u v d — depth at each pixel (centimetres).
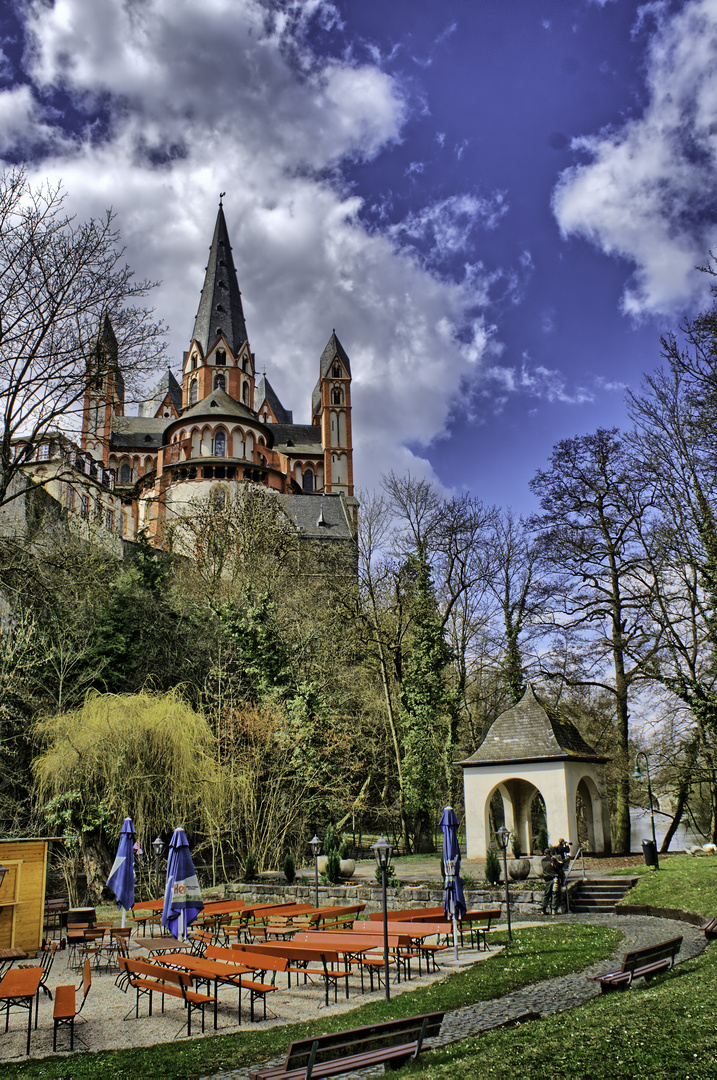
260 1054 902
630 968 995
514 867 2200
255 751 2875
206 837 2711
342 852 2667
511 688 3978
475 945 1559
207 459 7756
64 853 2388
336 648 4231
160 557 4222
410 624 4025
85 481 2505
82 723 2403
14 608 2870
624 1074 624
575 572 3388
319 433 10969
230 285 9644
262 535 4950
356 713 3953
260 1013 1141
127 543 4394
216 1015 1074
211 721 3042
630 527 3300
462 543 4181
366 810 3688
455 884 1425
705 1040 690
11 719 2570
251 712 2986
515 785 3081
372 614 4006
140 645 3162
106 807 2334
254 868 2564
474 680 4603
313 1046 694
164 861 2433
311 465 10281
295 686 3241
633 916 1825
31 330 2147
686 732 2891
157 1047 957
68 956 1670
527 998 1062
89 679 2844
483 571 4188
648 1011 824
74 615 2994
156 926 2019
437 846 3884
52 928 2028
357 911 1723
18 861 1631
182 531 5106
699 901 1731
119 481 9544
